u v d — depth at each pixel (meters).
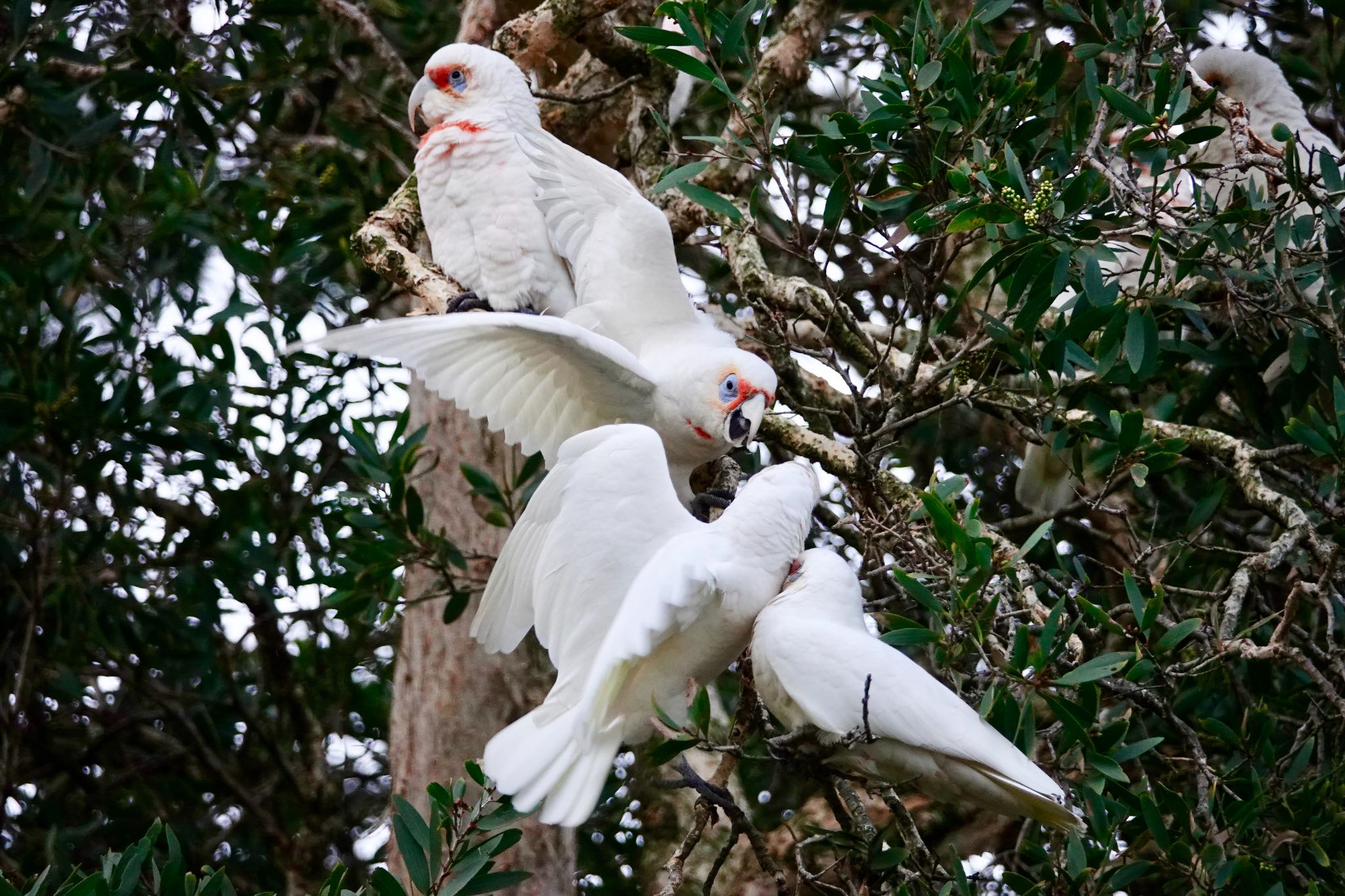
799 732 7.23
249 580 12.85
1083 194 8.32
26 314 12.40
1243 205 9.43
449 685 13.05
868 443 9.40
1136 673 7.29
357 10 12.54
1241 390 10.67
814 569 7.37
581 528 7.37
